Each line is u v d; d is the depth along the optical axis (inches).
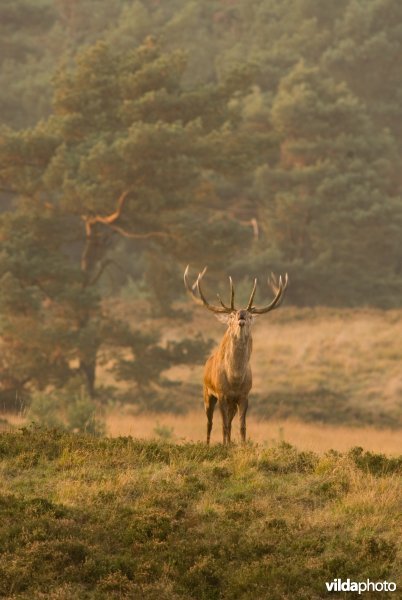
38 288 4392.2
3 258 4311.0
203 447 1473.9
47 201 5615.2
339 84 7495.1
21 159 4574.3
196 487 1263.5
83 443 1473.9
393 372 4650.6
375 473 1357.0
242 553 1060.5
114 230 4746.6
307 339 5255.9
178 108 4670.3
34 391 4475.9
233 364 1488.7
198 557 1038.4
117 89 4756.4
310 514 1188.5
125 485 1252.5
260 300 6043.3
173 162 4308.6
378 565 1039.6
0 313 4244.6
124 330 4544.8
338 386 4549.7
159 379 4571.9
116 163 4266.7
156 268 5132.9
